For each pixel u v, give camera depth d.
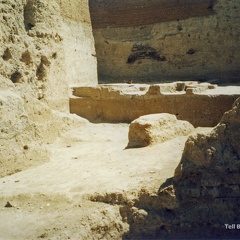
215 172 4.83
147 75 19.45
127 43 19.77
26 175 6.36
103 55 20.45
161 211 4.90
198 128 9.66
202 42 17.92
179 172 4.96
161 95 11.18
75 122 10.91
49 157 7.43
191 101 10.59
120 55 20.03
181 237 4.70
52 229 4.38
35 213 4.86
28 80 8.96
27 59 9.03
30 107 8.35
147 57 19.39
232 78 17.38
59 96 11.02
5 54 8.16
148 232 4.81
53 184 5.71
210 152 4.84
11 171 6.47
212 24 17.58
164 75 19.05
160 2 18.75
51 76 10.38
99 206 4.91
